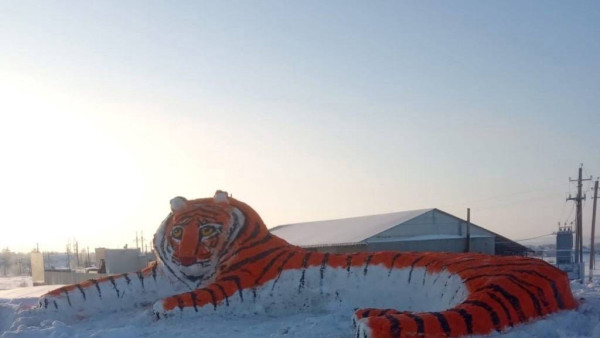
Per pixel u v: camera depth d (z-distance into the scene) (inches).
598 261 1796.3
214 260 429.1
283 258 427.5
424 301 372.8
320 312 407.2
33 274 1384.1
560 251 1081.4
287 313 412.8
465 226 1179.9
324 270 414.6
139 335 354.9
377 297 397.7
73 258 3080.7
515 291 303.7
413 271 388.2
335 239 1115.3
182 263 425.4
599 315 329.7
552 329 291.6
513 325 289.4
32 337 352.8
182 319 395.2
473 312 282.5
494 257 369.1
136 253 1197.1
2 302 518.0
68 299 440.8
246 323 383.9
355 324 304.7
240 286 414.6
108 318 429.4
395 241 1079.0
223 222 433.4
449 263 366.0
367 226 1162.6
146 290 451.8
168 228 446.0
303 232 1310.3
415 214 1144.2
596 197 1184.8
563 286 335.9
